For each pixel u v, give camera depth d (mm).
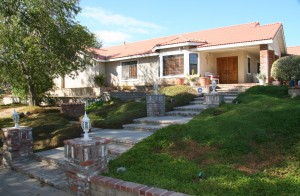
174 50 20516
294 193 4152
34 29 14094
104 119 11734
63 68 16172
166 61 21031
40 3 13703
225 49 19453
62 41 14953
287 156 5426
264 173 4949
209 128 7145
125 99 19062
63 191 5875
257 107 9250
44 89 20094
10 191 6051
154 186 4750
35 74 17172
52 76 18578
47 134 10203
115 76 25594
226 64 21766
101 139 5801
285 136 6230
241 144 6043
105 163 5688
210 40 20797
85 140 5656
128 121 10984
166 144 6727
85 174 5367
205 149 6176
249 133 6508
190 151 6215
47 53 14680
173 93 16219
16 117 8461
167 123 9742
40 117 13094
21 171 7344
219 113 9281
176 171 5320
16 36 13492
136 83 23875
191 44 19344
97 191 5254
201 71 20406
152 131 9383
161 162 5844
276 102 9836
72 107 15281
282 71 14789
